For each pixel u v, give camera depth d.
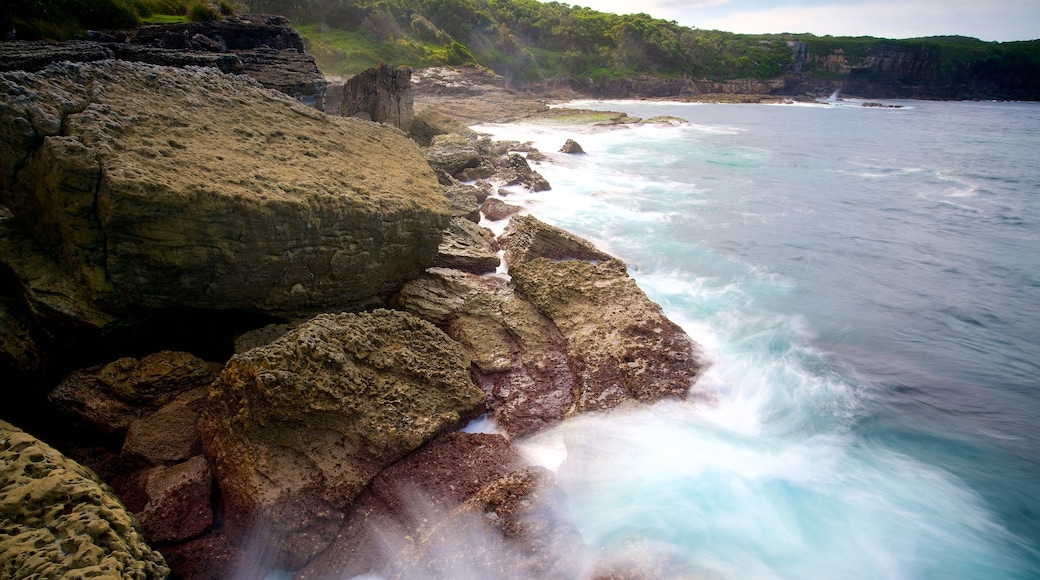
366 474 7.21
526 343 9.91
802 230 18.22
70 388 7.97
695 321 11.88
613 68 97.25
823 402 9.54
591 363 9.38
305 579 6.43
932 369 10.70
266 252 8.39
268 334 8.84
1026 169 30.05
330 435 7.23
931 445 8.73
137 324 8.30
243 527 6.62
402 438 7.46
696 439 8.49
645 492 7.56
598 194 21.59
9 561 4.99
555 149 32.88
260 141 9.97
